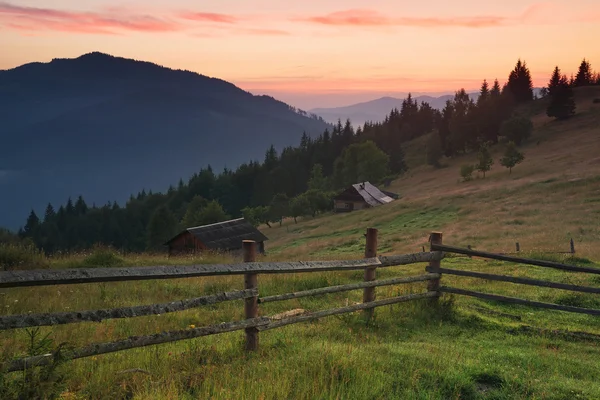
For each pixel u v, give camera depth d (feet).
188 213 383.24
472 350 23.93
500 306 36.27
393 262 29.86
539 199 179.22
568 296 38.93
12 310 31.78
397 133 570.87
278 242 236.22
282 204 344.08
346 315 29.35
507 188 213.46
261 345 22.33
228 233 161.79
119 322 27.43
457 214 186.91
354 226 219.82
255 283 21.18
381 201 325.62
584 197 168.45
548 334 28.60
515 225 144.46
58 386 13.85
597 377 21.22
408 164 504.02
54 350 15.17
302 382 17.03
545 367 21.97
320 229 244.83
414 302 31.96
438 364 20.40
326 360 19.33
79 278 14.57
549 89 579.07
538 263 30.63
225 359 20.13
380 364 19.83
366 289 28.78
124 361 19.31
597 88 539.70
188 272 17.72
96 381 16.63
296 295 23.53
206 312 31.53
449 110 558.97
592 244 96.53
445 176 369.71
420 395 17.17
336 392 16.61
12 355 18.92
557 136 383.65
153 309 16.69
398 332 27.22
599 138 330.34
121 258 62.03
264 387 15.98
